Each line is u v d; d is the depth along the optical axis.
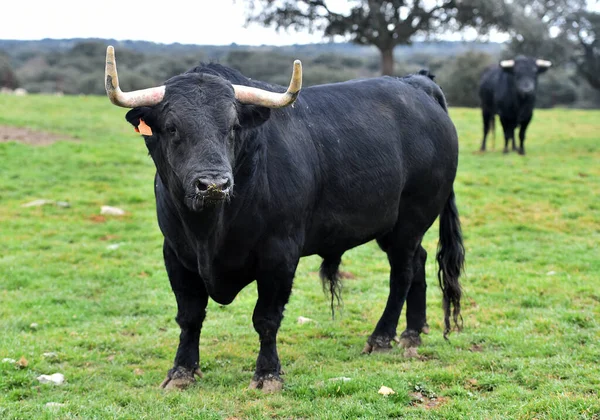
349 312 8.88
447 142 7.58
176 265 6.25
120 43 71.25
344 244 6.88
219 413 5.61
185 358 6.42
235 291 6.29
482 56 48.12
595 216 13.95
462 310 8.83
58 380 6.45
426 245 12.21
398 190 7.06
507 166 18.69
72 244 12.12
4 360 6.72
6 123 22.77
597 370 6.35
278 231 6.01
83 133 22.44
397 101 7.30
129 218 13.84
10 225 13.05
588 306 8.80
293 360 7.11
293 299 9.44
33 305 9.12
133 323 8.48
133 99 5.35
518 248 11.92
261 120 5.57
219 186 4.93
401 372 6.51
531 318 8.34
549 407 5.48
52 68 62.53
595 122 28.66
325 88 6.98
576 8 43.47
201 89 5.39
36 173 16.73
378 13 38.19
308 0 38.28
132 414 5.61
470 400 5.82
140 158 19.06
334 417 5.49
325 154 6.49
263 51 50.16
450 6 37.97
